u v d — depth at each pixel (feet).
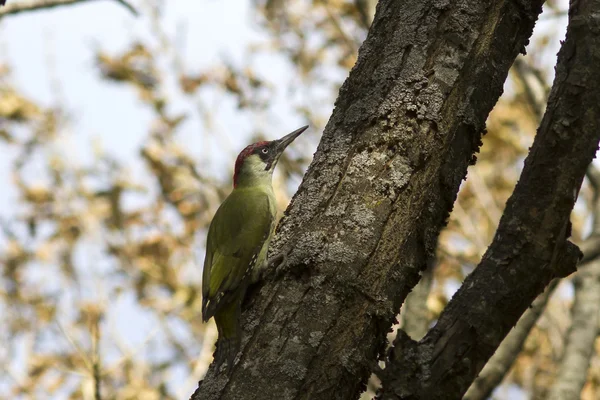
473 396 42.75
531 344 71.51
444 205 27.48
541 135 24.67
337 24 77.71
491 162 80.48
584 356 47.57
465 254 64.95
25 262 81.35
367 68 28.81
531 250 24.41
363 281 25.98
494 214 71.72
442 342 24.23
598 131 24.32
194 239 81.46
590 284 50.14
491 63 28.19
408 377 23.99
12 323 73.51
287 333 25.46
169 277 79.46
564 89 24.48
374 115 27.78
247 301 27.63
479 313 24.31
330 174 27.71
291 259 26.50
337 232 26.58
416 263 26.81
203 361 65.16
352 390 25.48
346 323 25.62
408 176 26.99
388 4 29.58
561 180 24.32
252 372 25.05
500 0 28.66
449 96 27.66
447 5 28.40
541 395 69.72
